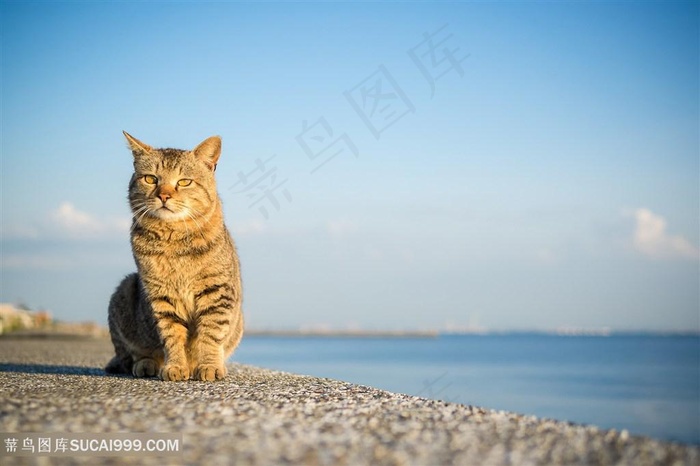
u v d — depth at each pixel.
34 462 1.03
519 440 1.11
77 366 2.02
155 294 1.68
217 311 1.69
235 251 1.84
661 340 27.62
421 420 1.20
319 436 1.12
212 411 1.23
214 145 1.76
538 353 14.49
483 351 15.22
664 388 5.70
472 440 1.11
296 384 1.56
